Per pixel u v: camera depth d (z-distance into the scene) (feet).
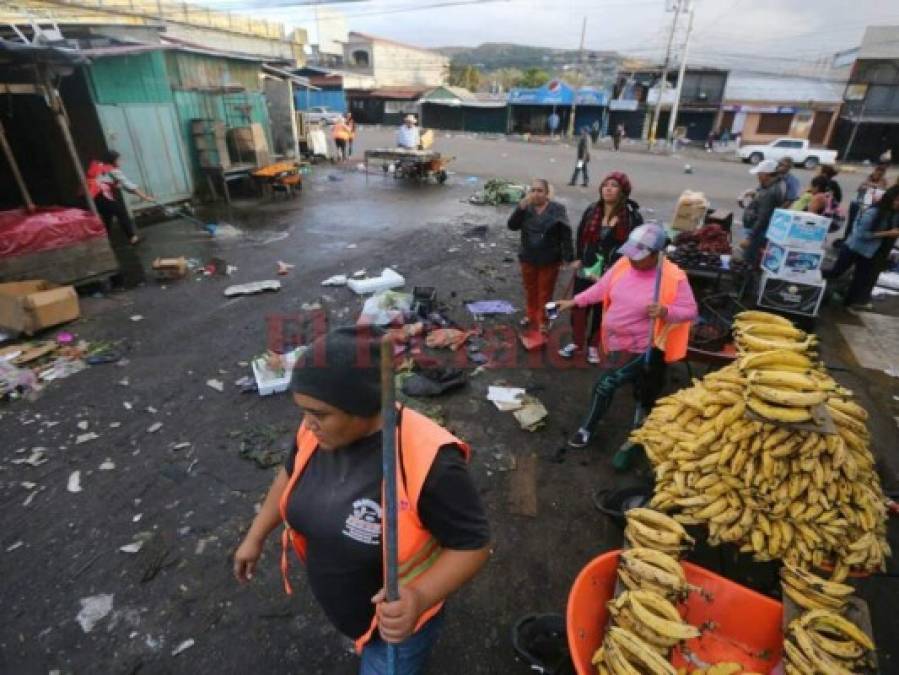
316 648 8.05
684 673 6.39
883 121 100.63
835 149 111.45
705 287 18.90
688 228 24.44
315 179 51.75
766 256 19.53
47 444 12.55
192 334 18.31
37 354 16.25
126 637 8.17
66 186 33.30
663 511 8.56
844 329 20.34
